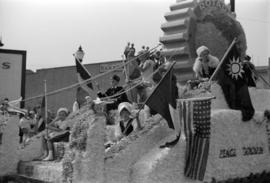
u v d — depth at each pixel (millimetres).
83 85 14953
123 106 12102
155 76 14156
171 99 10594
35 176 12102
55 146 13094
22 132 15953
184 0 15812
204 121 10773
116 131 12164
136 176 10250
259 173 12617
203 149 10758
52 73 39656
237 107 12281
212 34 15508
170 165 10297
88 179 9992
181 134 10742
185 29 15008
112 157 10352
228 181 11500
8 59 20844
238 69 12367
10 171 12852
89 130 10148
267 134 13258
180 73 15289
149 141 10820
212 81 12148
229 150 11805
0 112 13070
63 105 38344
